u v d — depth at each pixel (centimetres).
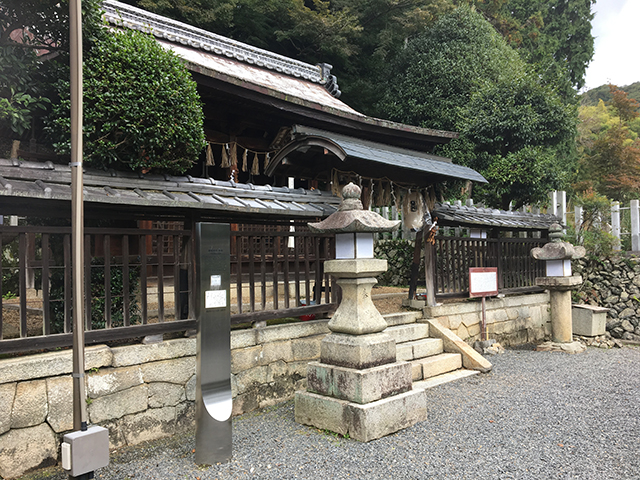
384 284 1294
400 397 453
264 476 351
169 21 972
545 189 1197
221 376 392
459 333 811
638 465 366
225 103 820
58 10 420
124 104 449
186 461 382
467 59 1603
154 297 714
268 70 1138
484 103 1282
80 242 296
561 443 413
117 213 446
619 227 1178
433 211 808
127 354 425
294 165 705
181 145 507
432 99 1591
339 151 598
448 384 621
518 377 658
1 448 351
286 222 596
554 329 894
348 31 1725
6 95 419
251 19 1708
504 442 416
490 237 965
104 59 451
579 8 2491
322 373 466
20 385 364
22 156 573
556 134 1236
